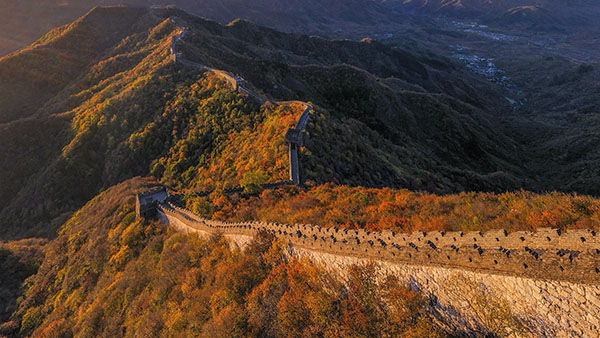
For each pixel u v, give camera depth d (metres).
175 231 43.88
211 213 41.53
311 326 19.14
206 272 30.28
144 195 56.09
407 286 16.88
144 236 47.78
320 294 19.80
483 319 13.93
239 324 21.78
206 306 26.38
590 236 11.15
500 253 13.30
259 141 63.53
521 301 12.78
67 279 53.50
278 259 24.47
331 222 27.06
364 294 18.22
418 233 16.92
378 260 18.22
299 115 65.25
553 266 11.88
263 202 39.34
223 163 65.25
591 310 10.97
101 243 54.94
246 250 27.16
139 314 33.44
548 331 12.14
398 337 16.31
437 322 15.53
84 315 40.25
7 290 62.88
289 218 30.80
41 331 45.47
